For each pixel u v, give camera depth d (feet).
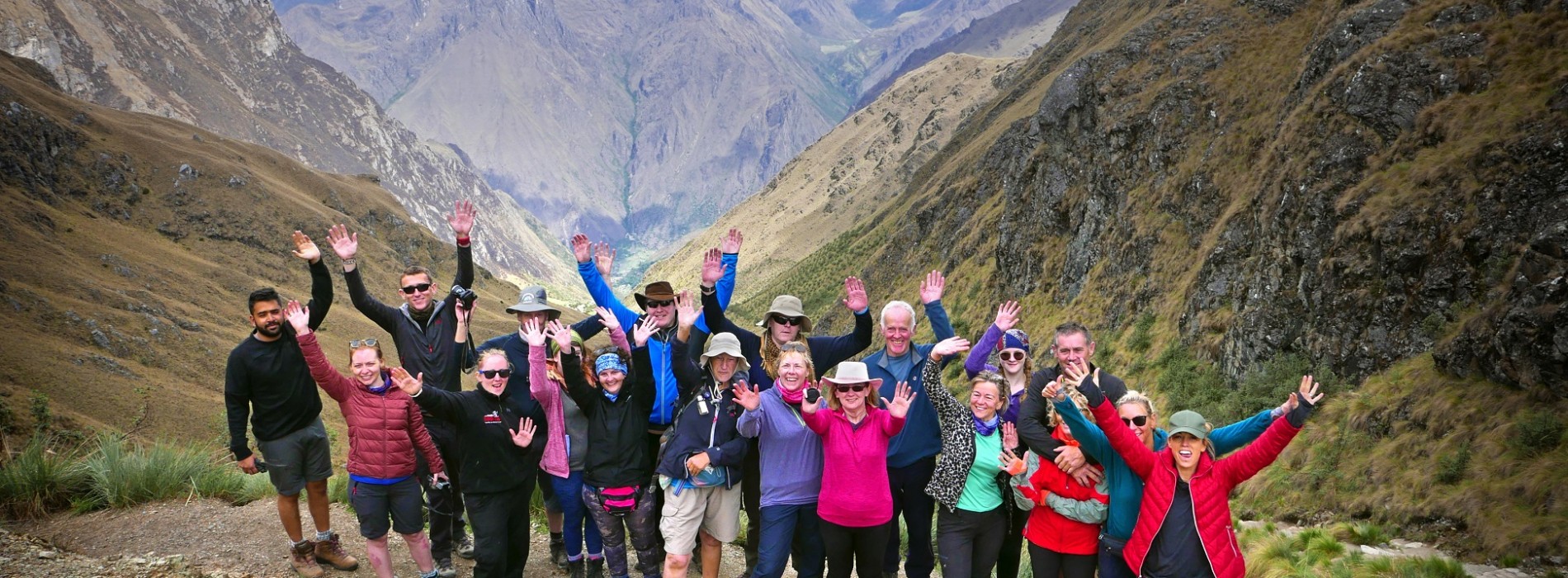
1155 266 149.18
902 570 40.11
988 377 25.04
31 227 574.97
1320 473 75.72
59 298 452.35
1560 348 63.05
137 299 519.19
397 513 26.55
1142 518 21.86
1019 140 227.81
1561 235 68.54
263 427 26.94
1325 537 50.42
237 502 37.42
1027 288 203.62
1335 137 105.60
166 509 35.47
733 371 26.20
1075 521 23.53
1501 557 52.26
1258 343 103.86
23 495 33.88
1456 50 99.55
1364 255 90.99
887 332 27.61
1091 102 189.06
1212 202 141.90
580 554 30.19
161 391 376.27
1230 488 21.72
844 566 25.57
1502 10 99.91
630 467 27.07
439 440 29.04
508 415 26.25
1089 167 186.70
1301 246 101.30
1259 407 95.40
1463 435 66.33
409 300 28.99
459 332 29.89
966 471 24.98
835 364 30.22
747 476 30.22
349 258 28.68
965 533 25.16
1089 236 178.81
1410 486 65.98
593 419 27.12
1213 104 157.38
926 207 390.63
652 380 26.89
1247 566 50.29
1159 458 21.90
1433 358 75.97
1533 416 62.34
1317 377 90.48
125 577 25.55
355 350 25.61
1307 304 97.81
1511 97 88.07
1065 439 23.43
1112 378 24.40
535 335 26.32
